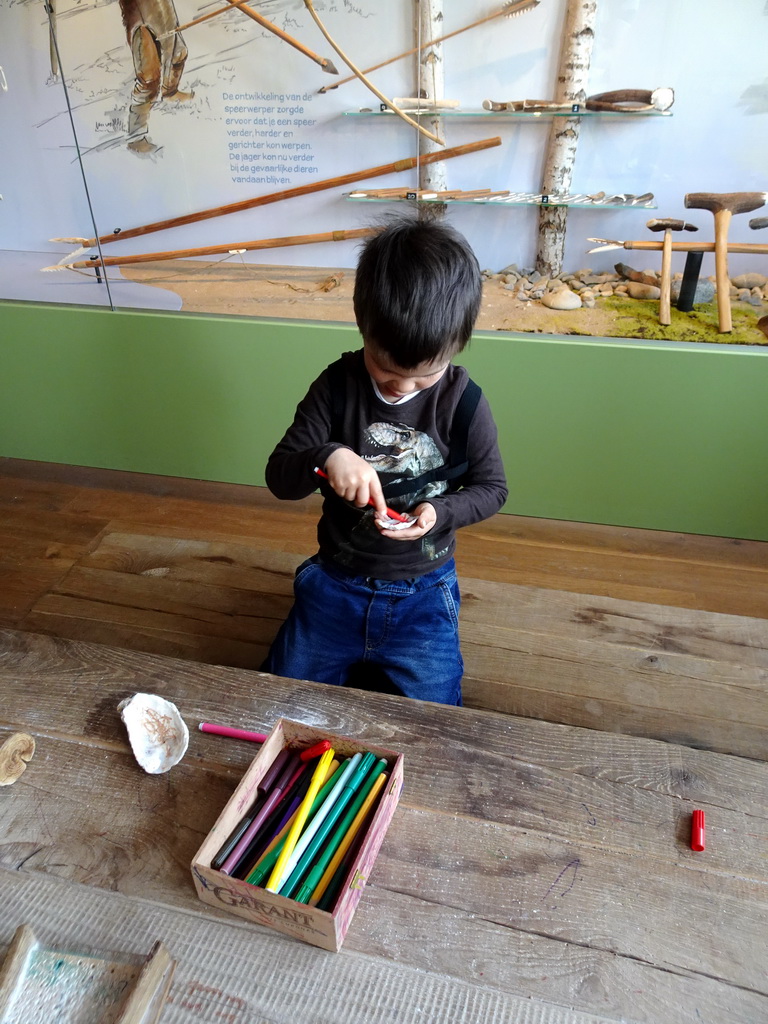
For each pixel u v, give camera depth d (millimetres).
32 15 1682
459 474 1169
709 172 1688
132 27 1664
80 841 694
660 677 1318
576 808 723
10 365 2160
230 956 602
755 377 1746
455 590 1285
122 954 604
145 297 2016
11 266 2127
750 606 1836
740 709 1265
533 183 1792
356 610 1237
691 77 1571
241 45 1672
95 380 2139
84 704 836
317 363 1954
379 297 885
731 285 1832
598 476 2018
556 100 1658
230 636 1564
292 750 774
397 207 1820
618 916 632
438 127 1735
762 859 679
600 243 1826
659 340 1774
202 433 2191
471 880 659
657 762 771
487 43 1617
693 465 1941
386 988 580
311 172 1844
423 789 740
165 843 692
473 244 1903
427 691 1240
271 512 2189
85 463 2361
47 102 1819
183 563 1701
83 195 1982
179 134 1825
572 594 1490
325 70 1689
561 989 582
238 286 2035
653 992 580
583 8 1521
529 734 801
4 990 578
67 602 1645
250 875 643
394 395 1087
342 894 589
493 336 1807
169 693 850
